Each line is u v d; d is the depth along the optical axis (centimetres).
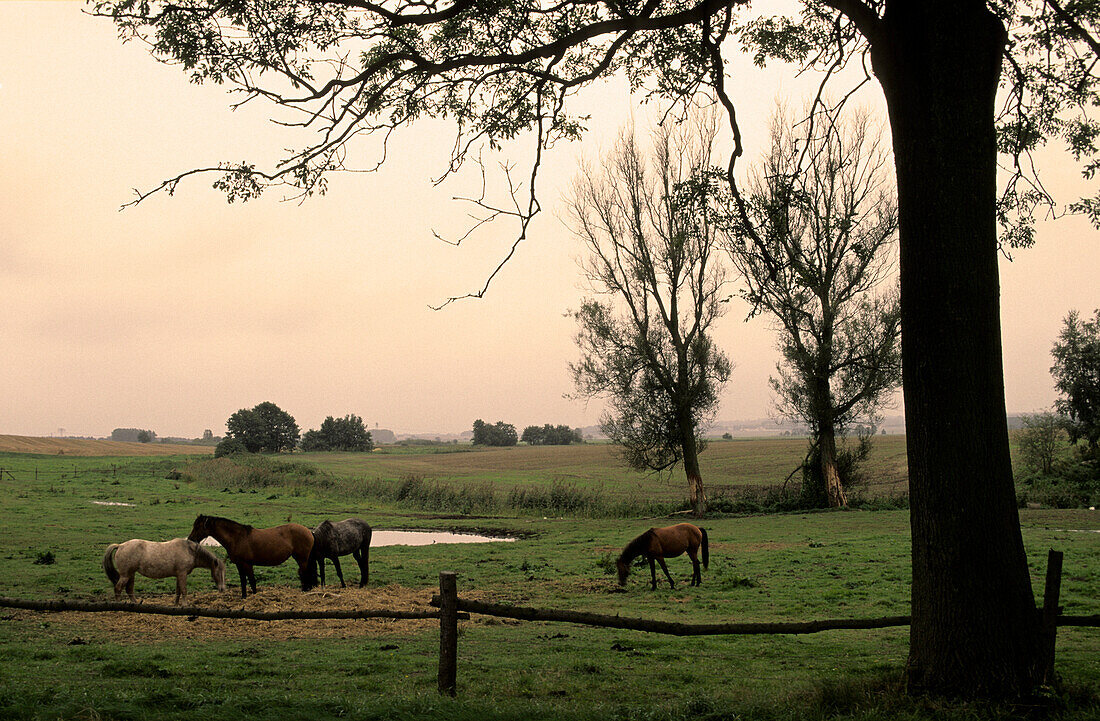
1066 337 5147
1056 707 702
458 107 1197
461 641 1370
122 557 1645
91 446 19188
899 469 7669
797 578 2189
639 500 5675
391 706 691
